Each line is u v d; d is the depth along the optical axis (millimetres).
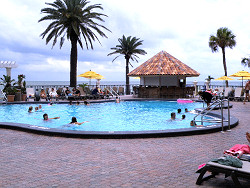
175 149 6438
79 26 25984
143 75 26359
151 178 4422
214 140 7438
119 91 29812
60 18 24812
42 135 8312
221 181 4273
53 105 19391
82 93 24297
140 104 20406
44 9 25094
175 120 12578
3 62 25484
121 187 4027
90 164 5234
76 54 27125
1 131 9062
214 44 40375
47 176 4531
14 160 5535
